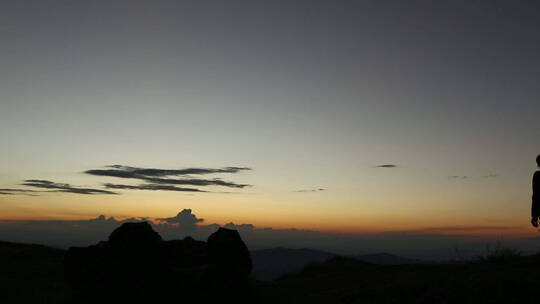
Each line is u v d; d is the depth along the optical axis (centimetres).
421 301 937
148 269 1051
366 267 1791
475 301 859
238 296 1116
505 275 982
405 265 1612
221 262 1132
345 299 1113
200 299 1050
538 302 800
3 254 2327
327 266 1923
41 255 2355
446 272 1177
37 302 1258
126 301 1000
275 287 1509
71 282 1060
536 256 1158
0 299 1334
